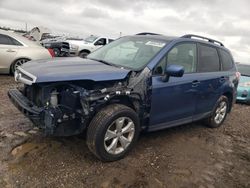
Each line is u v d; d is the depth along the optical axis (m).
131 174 3.71
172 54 4.59
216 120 6.03
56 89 3.69
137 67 4.23
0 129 4.57
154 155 4.33
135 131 4.09
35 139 4.31
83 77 3.64
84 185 3.36
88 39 18.36
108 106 3.84
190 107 4.99
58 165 3.69
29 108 3.68
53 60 4.37
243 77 10.33
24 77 3.78
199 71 5.16
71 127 3.68
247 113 8.32
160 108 4.41
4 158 3.70
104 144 3.76
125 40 5.17
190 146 4.91
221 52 5.94
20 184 3.22
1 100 6.22
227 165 4.39
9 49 9.06
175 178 3.77
